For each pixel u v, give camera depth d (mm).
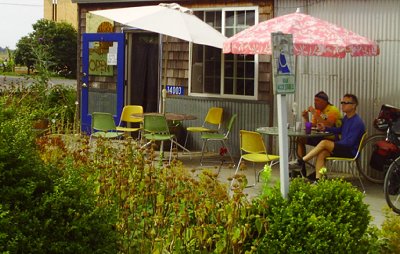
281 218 4457
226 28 10938
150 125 9641
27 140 3596
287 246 4348
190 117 10227
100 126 9781
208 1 11078
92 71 13047
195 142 11492
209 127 11297
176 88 11727
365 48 8000
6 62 29062
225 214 4371
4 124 3633
